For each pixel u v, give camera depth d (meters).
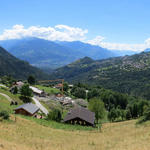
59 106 119.44
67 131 50.66
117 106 151.62
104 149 29.77
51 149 29.97
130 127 53.47
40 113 86.44
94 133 51.69
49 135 41.16
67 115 77.44
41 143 32.97
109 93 171.50
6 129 36.81
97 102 93.94
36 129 44.19
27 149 26.92
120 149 27.89
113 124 74.44
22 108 71.44
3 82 153.12
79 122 69.69
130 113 105.94
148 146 27.28
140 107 107.94
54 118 70.25
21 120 49.34
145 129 43.84
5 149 23.78
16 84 150.50
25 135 36.06
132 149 26.84
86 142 37.16
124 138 38.12
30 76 189.12
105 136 44.72
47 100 126.50
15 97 101.38
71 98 157.38
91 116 77.44
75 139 40.78
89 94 179.38
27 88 107.06
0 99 82.19
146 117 57.12
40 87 179.75
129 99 171.12
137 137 36.50
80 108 84.19
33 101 110.94
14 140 30.81
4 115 45.44
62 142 36.47
